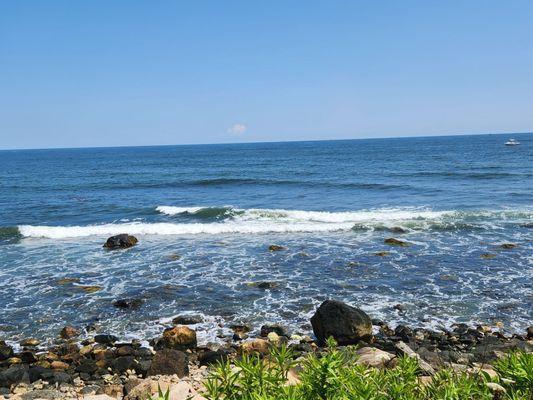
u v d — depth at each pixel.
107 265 15.19
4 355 8.88
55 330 10.24
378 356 5.87
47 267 15.08
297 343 9.35
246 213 24.38
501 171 42.88
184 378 7.13
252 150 132.25
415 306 11.24
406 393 2.77
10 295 12.38
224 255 16.17
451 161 58.50
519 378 2.84
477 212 22.73
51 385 7.73
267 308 11.25
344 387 2.65
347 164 59.72
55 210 27.72
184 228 20.72
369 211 24.91
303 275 13.68
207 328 10.20
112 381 7.89
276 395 2.66
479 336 9.54
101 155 127.56
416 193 30.98
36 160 102.62
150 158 97.69
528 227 19.61
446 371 3.21
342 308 9.50
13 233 20.36
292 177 43.66
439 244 17.08
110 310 11.27
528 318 10.48
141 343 9.52
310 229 20.27
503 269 13.90
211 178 44.81
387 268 14.18
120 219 24.58
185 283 13.14
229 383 2.80
